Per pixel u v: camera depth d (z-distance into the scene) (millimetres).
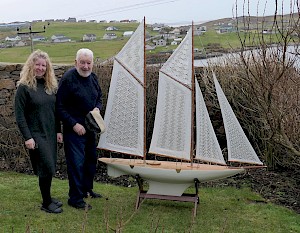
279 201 6105
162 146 5789
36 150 5246
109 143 6012
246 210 5746
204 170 5387
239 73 7547
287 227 5227
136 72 5734
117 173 5840
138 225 5172
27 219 5250
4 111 8062
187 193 5906
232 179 7016
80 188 5637
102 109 7926
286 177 7055
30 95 5133
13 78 8039
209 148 5539
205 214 5578
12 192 6250
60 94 5445
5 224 5098
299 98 6324
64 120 5480
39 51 5273
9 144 8016
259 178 7023
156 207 5762
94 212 5527
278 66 6027
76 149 5559
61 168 7625
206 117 5504
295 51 5812
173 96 5660
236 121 5383
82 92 5492
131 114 5801
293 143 6625
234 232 5066
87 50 5438
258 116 7672
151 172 5535
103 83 7875
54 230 4977
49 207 5496
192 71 5512
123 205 5828
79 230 4984
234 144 5402
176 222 5297
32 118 5199
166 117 5727
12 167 7723
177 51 5605
